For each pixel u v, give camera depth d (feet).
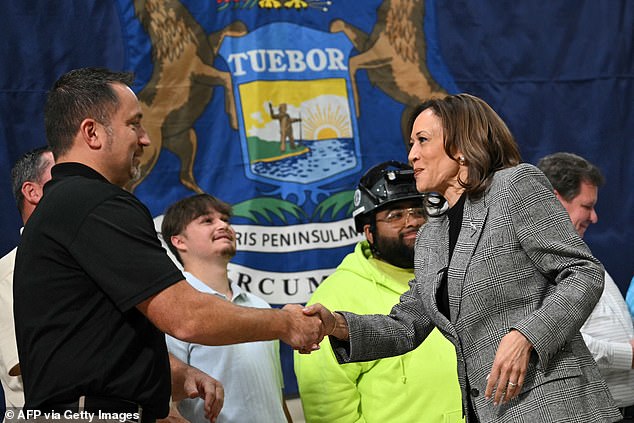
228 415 9.52
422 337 8.69
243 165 11.78
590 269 7.20
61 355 6.74
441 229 8.10
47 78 11.45
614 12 13.12
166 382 7.11
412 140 8.18
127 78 7.55
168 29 11.73
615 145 13.00
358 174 12.09
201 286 10.07
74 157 7.27
